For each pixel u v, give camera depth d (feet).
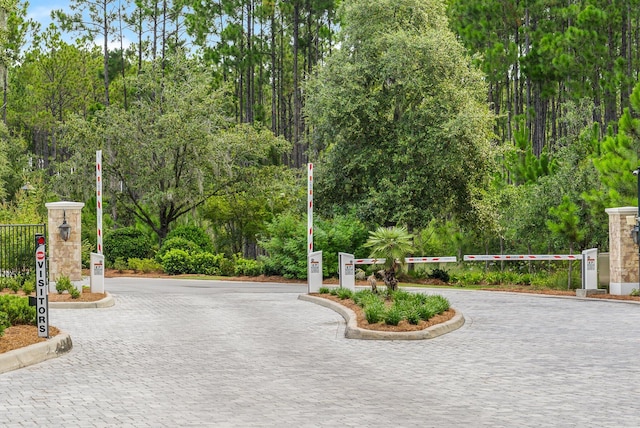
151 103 143.43
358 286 94.02
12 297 51.01
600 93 167.84
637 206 82.43
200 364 38.81
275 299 76.59
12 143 186.29
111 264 126.82
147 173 138.00
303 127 220.02
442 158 107.24
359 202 112.98
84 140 138.21
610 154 85.81
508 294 84.79
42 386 32.86
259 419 26.96
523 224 102.94
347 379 34.88
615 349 44.06
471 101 111.86
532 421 26.89
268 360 40.11
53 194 140.67
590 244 99.30
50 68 227.61
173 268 120.47
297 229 109.81
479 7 191.42
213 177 140.87
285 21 214.48
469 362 39.60
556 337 49.14
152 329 52.65
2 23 126.52
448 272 117.60
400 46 107.96
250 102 205.26
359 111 111.24
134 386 32.99
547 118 230.27
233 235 149.79
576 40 164.66
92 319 58.23
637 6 165.78
